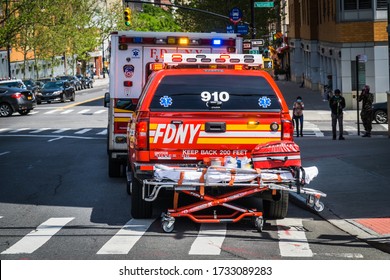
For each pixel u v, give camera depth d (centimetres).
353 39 5341
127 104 1859
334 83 5969
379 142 2908
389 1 3478
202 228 1290
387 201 1493
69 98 6956
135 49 1848
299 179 1236
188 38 1834
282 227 1300
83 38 10162
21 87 5462
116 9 11544
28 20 6044
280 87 7825
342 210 1424
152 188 1342
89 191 1753
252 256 1069
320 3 6706
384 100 5356
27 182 1922
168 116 1278
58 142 3188
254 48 3844
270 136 1291
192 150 1283
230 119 1283
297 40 8406
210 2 6525
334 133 3294
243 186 1252
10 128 4125
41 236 1230
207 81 1296
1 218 1411
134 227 1301
